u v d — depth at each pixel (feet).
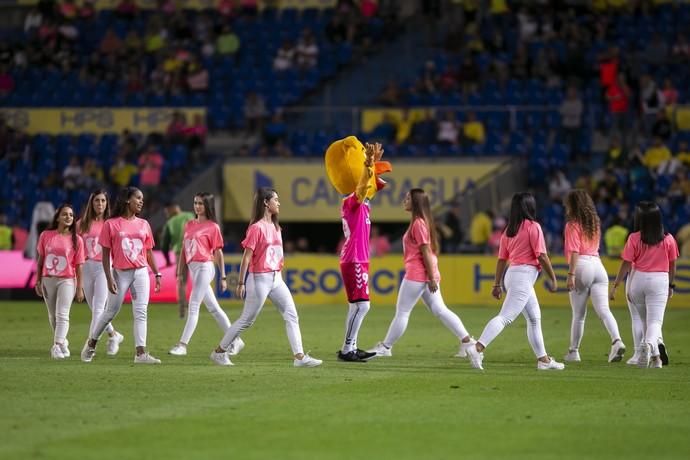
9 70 291.99
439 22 292.81
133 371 108.78
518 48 281.33
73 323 168.55
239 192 252.83
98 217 120.57
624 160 250.78
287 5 303.48
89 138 271.69
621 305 210.59
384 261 213.66
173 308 197.47
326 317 182.39
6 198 261.85
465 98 270.05
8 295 218.18
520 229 112.27
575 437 77.56
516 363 120.47
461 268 214.48
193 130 266.16
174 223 154.81
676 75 275.39
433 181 247.91
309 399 92.53
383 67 286.25
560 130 261.85
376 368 113.50
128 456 70.59
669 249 116.37
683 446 74.90
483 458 70.85
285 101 279.90
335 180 122.11
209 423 81.61
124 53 292.20
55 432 77.82
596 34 282.97
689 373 111.24
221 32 290.56
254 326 165.78
